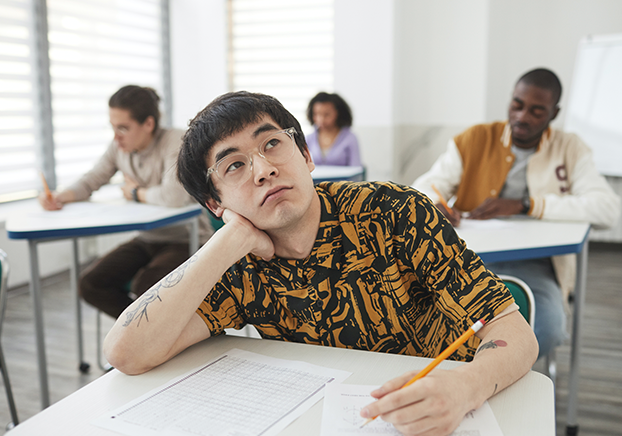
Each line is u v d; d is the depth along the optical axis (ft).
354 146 13.07
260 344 3.14
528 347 2.63
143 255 7.48
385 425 2.24
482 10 14.97
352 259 3.05
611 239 14.42
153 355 2.81
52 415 2.40
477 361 2.46
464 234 5.73
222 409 2.40
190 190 3.18
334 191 3.12
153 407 2.44
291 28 16.42
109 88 14.52
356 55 15.66
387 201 3.04
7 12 11.43
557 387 7.08
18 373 7.76
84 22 13.52
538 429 2.21
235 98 2.96
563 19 14.88
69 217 6.73
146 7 15.80
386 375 2.69
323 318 3.17
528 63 15.37
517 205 6.48
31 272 6.09
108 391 2.62
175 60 16.93
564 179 6.85
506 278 3.53
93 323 9.80
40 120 12.37
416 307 3.21
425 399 2.14
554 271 6.16
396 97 15.96
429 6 15.60
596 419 6.29
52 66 12.68
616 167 13.52
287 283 3.13
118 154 8.14
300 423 2.27
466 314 2.81
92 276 7.00
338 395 2.49
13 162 11.87
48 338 9.11
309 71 16.48
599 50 13.71
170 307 2.85
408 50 16.06
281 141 2.89
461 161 7.27
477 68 15.29
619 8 14.32
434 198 6.43
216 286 3.22
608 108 13.58
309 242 3.01
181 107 17.11
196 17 16.60
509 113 6.82
